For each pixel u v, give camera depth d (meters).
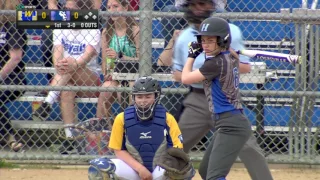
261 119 25.45
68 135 25.67
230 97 17.17
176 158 18.05
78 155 25.27
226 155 17.20
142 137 18.61
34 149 26.70
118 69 25.22
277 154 25.66
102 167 18.47
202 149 25.77
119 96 25.61
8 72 26.22
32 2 26.17
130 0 26.50
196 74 17.16
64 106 26.06
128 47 25.95
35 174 24.27
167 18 24.52
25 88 24.59
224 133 17.28
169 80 24.92
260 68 25.16
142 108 18.31
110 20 25.95
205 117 18.73
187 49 18.83
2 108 26.20
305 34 24.34
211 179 17.23
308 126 25.08
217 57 17.16
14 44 26.22
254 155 18.61
